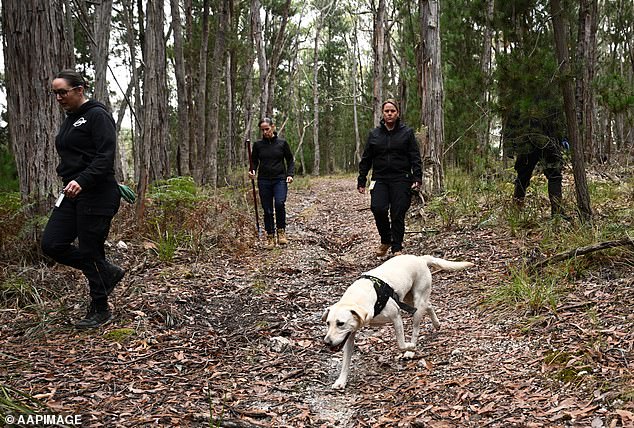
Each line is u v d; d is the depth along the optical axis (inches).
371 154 279.4
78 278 233.8
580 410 119.3
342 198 600.4
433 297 220.8
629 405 116.4
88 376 151.0
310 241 341.7
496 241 269.9
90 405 134.9
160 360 166.1
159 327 191.5
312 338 189.8
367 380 157.0
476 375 147.3
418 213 357.4
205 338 187.0
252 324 202.1
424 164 393.4
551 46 260.2
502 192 337.7
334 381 158.1
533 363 146.9
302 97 1808.6
